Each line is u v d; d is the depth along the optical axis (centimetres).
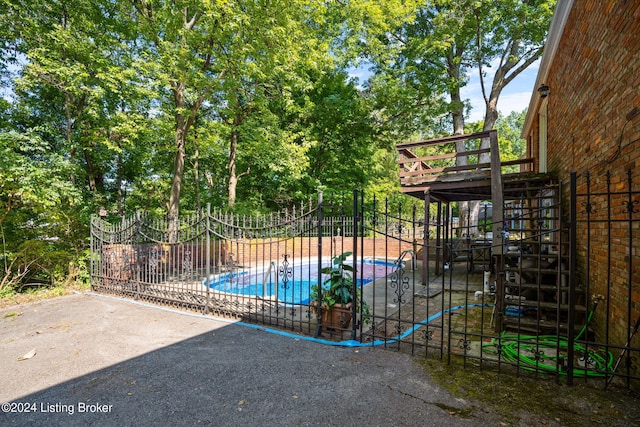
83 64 980
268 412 280
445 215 624
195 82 966
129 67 1034
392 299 679
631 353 322
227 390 318
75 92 955
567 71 573
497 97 1738
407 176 810
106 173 1455
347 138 1967
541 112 905
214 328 502
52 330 498
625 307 337
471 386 318
